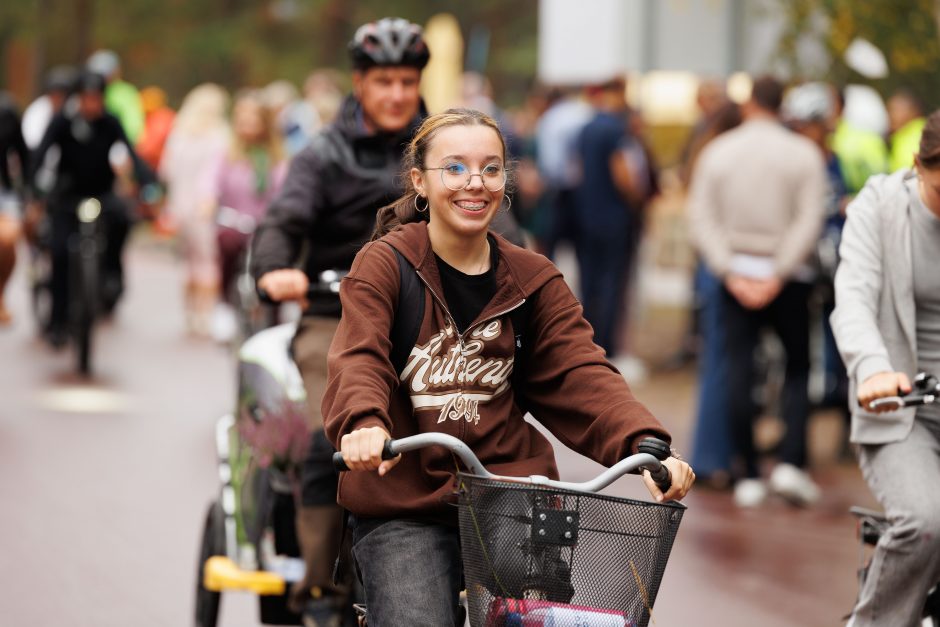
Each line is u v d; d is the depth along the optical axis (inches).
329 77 1791.3
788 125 1039.0
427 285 421.4
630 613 374.0
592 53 1630.2
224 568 587.5
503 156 424.8
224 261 1390.3
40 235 1496.1
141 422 1138.7
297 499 575.2
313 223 593.9
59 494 916.0
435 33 2436.0
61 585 738.2
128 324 1692.9
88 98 1376.7
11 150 1459.2
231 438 638.5
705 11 1540.4
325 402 409.1
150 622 685.9
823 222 1017.5
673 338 1642.5
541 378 431.2
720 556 822.5
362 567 420.8
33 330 1593.3
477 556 375.6
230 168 1391.5
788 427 958.4
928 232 514.0
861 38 1135.0
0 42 4293.8
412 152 432.1
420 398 422.9
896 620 489.7
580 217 1353.3
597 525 372.2
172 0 4623.5
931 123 500.1
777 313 956.0
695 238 957.8
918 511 483.2
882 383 480.1
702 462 994.7
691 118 1761.8
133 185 1477.6
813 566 806.5
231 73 4982.8
